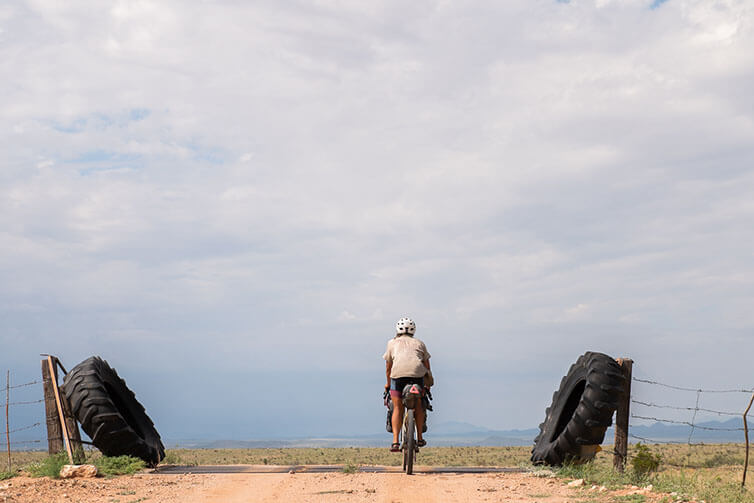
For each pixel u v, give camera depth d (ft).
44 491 38.73
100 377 52.13
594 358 47.19
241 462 144.77
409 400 42.60
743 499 37.22
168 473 48.60
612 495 35.58
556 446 47.16
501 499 34.35
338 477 44.27
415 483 40.60
